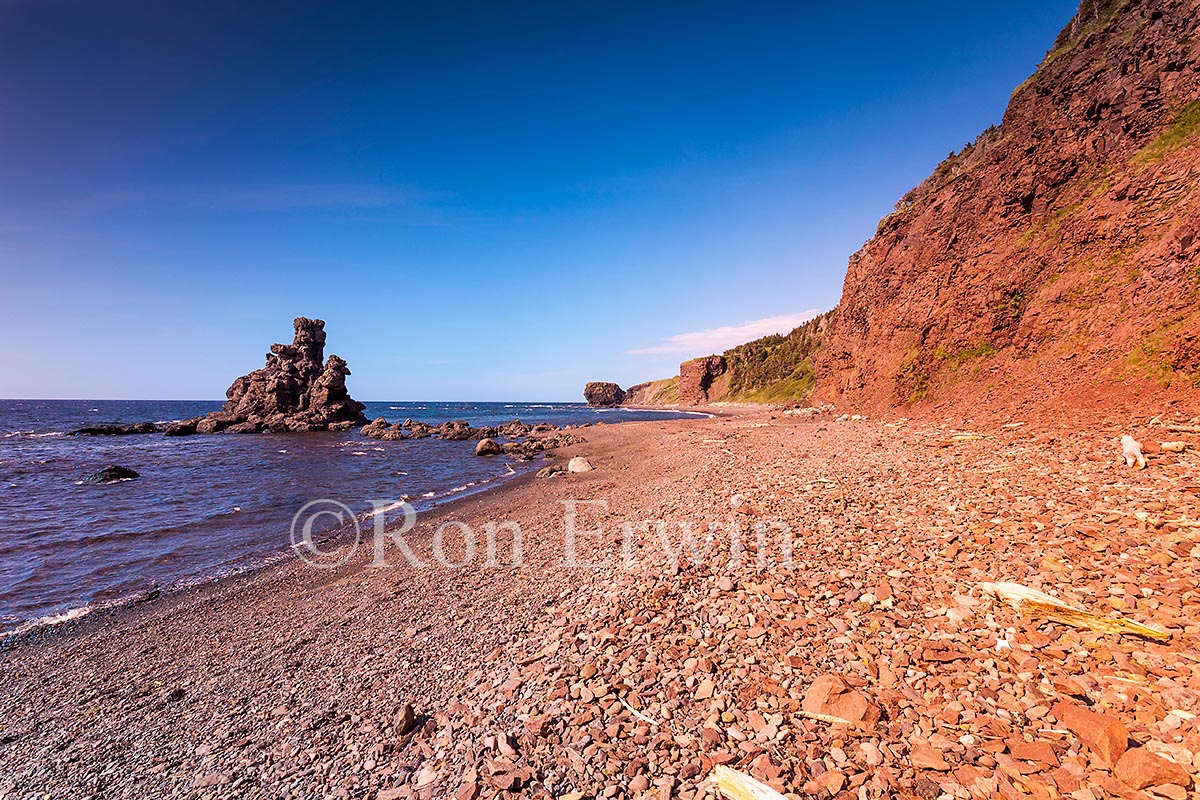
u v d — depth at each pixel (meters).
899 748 4.20
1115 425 12.89
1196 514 7.12
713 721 4.96
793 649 5.94
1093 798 3.39
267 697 7.62
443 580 12.26
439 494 25.28
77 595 12.61
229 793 5.46
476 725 5.77
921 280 32.19
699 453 28.89
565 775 4.59
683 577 8.66
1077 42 27.80
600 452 40.34
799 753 4.33
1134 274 17.02
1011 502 9.23
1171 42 19.98
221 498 24.50
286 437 64.00
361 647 9.04
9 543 17.05
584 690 5.86
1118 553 6.61
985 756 3.94
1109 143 21.55
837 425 29.14
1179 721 3.83
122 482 29.45
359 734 6.26
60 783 6.02
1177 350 13.44
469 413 141.38
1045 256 22.03
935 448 15.76
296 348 81.00
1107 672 4.59
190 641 9.93
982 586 6.45
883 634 5.92
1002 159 27.70
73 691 8.24
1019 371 20.78
